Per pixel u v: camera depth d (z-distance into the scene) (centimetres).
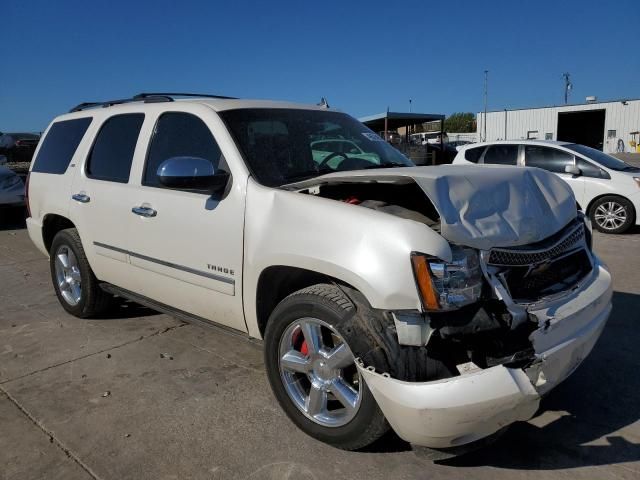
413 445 255
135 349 425
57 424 317
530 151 995
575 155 950
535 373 241
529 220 276
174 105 389
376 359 243
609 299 305
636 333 433
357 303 263
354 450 283
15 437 304
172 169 311
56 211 477
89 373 383
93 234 438
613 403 329
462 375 229
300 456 282
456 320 236
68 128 499
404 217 283
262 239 301
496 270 255
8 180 1064
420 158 814
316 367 287
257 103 389
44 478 269
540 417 315
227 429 308
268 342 304
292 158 356
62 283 503
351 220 264
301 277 312
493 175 288
